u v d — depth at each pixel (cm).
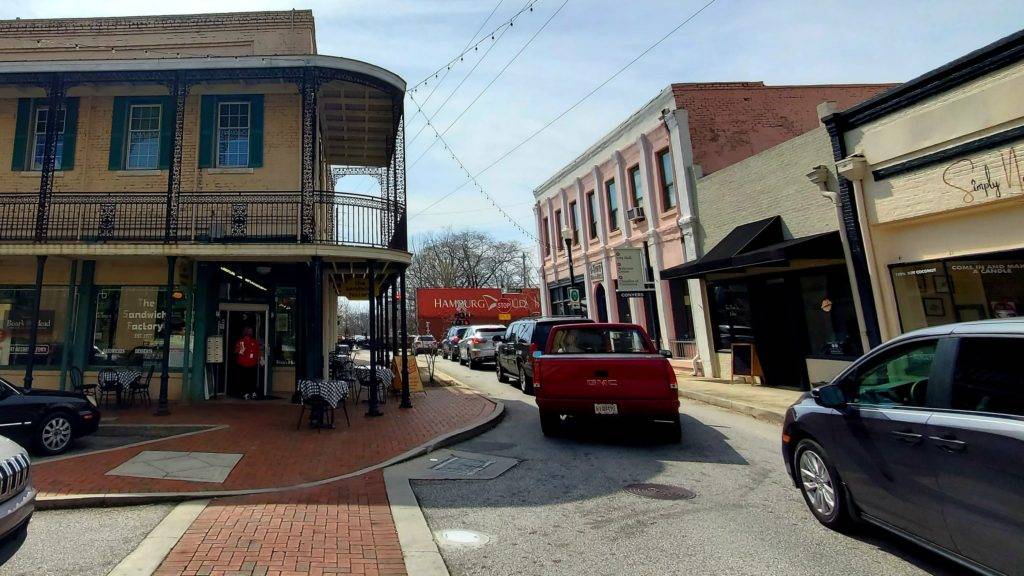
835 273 1035
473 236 6531
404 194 1112
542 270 2567
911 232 888
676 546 391
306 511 476
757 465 613
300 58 1003
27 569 359
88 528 442
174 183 1088
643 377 713
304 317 1194
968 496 300
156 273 1098
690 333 1568
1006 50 729
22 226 1070
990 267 788
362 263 1095
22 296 1079
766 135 1581
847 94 1664
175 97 1009
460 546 399
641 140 1734
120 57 1179
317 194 1009
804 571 347
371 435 791
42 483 545
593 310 2123
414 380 1303
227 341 1168
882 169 909
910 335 374
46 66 976
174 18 1199
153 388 1077
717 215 1391
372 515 466
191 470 603
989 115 752
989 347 316
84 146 1109
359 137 1413
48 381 1055
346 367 1395
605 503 492
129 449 699
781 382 1180
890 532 369
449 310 4259
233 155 1132
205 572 352
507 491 536
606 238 2008
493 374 1805
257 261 1100
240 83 1122
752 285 1240
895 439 353
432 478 584
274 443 739
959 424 311
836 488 407
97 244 952
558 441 761
